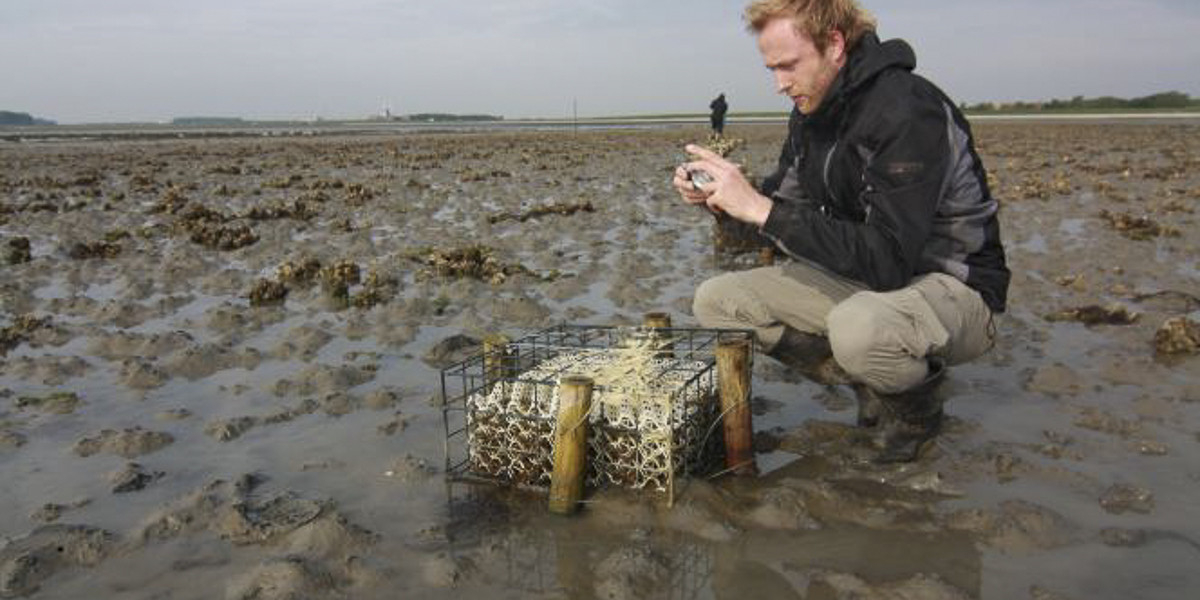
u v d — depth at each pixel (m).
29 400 2.85
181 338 3.51
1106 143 17.53
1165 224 6.36
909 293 2.07
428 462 2.29
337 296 4.28
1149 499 1.98
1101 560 1.74
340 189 10.27
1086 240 5.67
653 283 4.54
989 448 2.29
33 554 1.81
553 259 5.23
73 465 2.33
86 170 13.59
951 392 2.73
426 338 3.55
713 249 5.48
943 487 2.06
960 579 1.68
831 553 1.79
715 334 2.70
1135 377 2.85
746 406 2.12
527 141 24.56
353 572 1.74
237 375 3.11
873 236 1.98
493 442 2.14
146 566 1.81
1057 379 2.82
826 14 1.99
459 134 35.44
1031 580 1.67
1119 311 3.54
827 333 2.33
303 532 1.89
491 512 2.00
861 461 2.22
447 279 4.65
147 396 2.90
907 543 1.82
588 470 2.08
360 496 2.10
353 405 2.74
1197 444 2.31
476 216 7.46
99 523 2.00
